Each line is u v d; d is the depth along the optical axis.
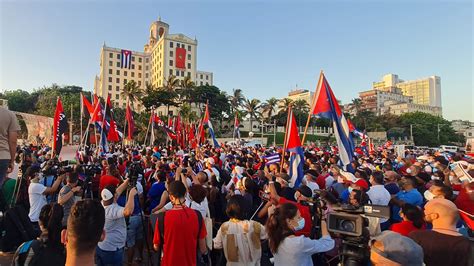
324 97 8.07
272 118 100.44
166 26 136.00
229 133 94.31
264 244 5.47
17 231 4.91
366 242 2.88
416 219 4.19
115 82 122.69
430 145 100.38
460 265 2.89
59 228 2.89
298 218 3.72
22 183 6.96
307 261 3.61
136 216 6.29
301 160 7.64
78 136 39.91
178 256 3.87
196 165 11.17
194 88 87.06
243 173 8.06
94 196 8.59
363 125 107.31
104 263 4.78
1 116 3.75
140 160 12.66
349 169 8.01
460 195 6.15
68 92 84.00
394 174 8.03
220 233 4.15
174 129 27.75
